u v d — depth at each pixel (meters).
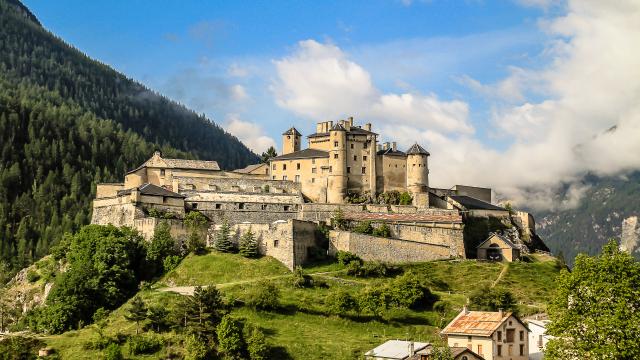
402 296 194.88
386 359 149.88
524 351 154.00
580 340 117.00
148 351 164.62
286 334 174.12
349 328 182.38
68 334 178.62
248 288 197.50
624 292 116.12
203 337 165.50
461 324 156.25
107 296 198.38
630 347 110.81
